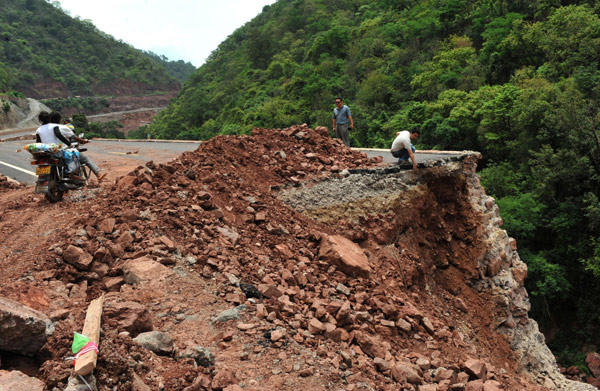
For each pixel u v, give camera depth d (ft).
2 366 10.91
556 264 76.38
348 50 231.91
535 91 95.40
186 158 30.60
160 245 19.52
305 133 41.16
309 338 16.44
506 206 80.53
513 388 25.73
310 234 28.25
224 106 287.48
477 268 37.88
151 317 15.20
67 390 9.52
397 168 35.63
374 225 33.27
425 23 192.75
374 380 15.69
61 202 25.53
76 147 27.14
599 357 70.64
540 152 86.48
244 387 12.42
